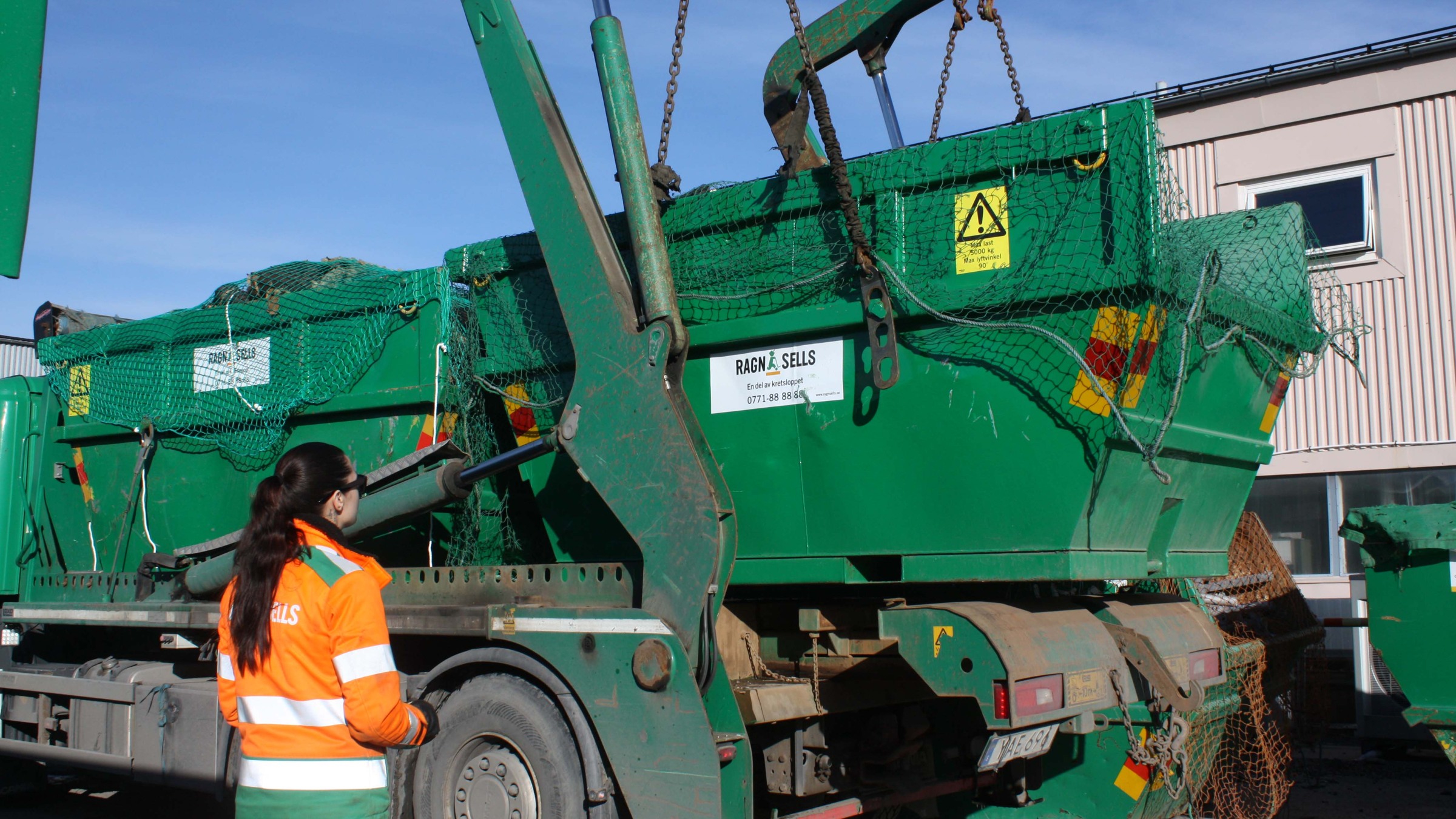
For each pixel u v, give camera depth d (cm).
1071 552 381
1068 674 396
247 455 595
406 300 539
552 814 397
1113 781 495
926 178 415
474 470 460
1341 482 1005
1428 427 954
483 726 422
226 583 541
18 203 521
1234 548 685
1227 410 487
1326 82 1013
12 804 720
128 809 702
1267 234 530
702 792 366
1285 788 623
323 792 282
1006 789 521
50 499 694
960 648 387
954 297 403
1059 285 385
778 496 440
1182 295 397
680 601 387
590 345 421
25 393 711
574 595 429
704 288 458
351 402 554
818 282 431
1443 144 957
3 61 518
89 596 627
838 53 539
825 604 452
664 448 397
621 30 428
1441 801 721
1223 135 1062
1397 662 551
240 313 602
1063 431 382
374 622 289
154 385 643
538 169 441
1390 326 977
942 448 404
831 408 428
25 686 636
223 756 518
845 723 462
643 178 415
